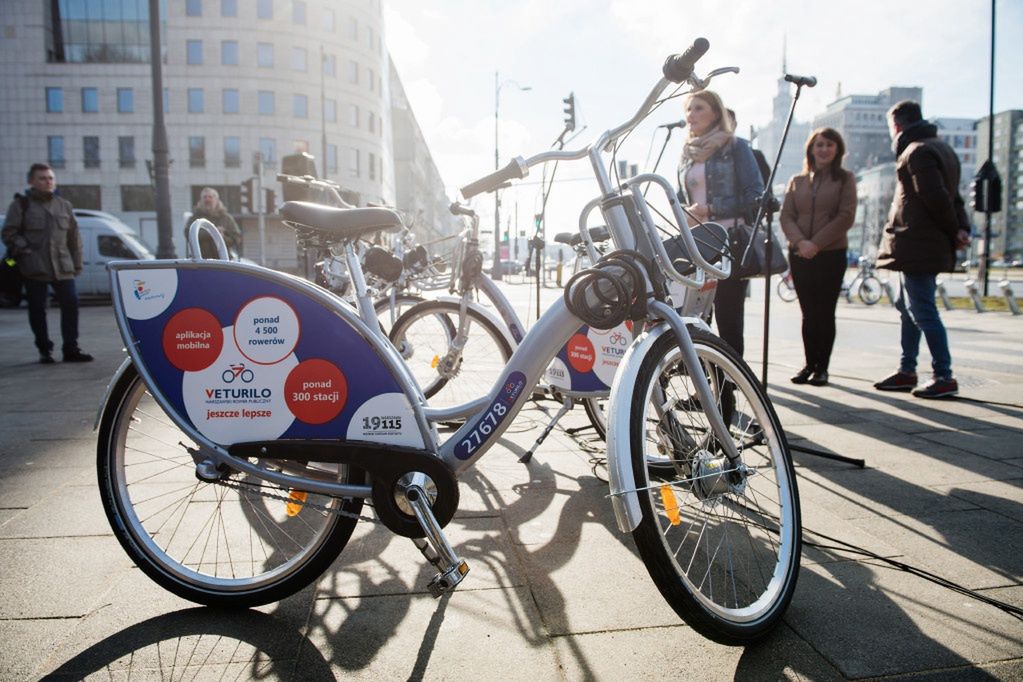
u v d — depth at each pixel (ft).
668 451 7.30
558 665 5.84
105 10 147.23
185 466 9.39
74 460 11.35
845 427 13.64
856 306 52.65
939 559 7.86
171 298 6.56
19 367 21.61
